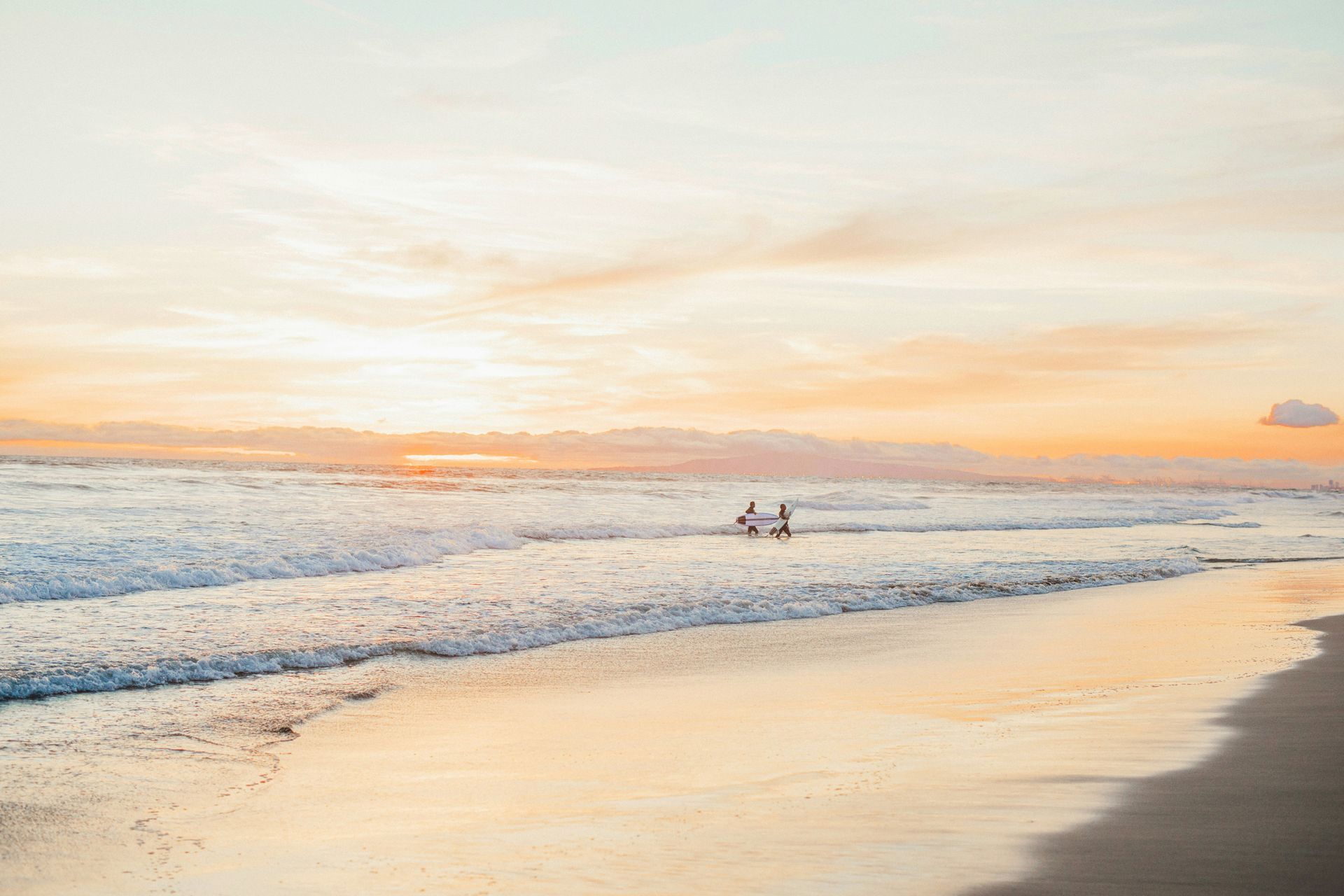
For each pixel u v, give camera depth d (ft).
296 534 81.41
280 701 31.42
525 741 26.71
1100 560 85.40
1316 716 26.02
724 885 14.57
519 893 14.65
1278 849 15.40
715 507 153.38
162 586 54.60
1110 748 22.98
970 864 14.98
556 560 76.95
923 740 25.31
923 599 59.77
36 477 134.00
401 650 40.27
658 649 42.78
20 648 36.99
